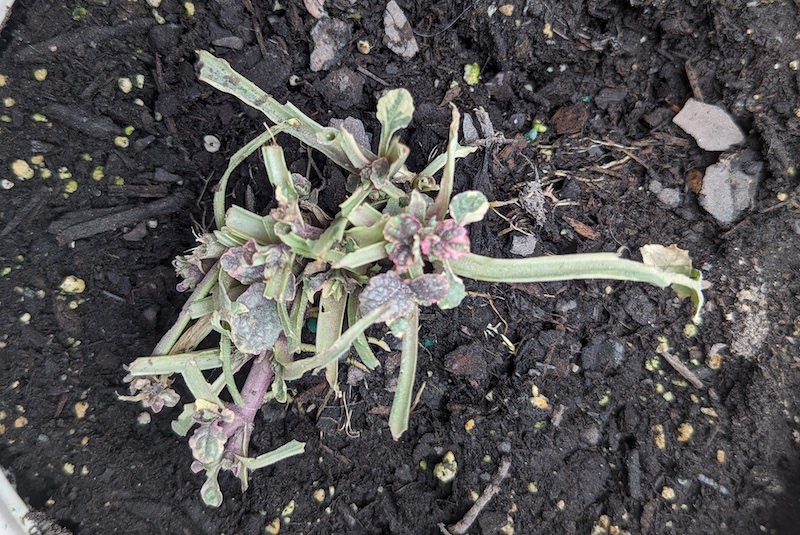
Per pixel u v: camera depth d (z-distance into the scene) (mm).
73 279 164
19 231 158
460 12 165
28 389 158
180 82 167
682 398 165
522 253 172
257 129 174
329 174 173
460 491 164
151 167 171
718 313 165
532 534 158
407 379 140
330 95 172
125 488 160
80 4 154
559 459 165
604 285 172
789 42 156
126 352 169
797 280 159
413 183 155
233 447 147
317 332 146
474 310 175
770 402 157
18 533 149
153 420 169
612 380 169
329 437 173
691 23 161
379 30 167
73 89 158
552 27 165
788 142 159
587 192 172
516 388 170
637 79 170
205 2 161
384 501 165
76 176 163
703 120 165
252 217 142
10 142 154
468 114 174
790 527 150
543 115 176
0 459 154
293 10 164
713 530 154
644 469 161
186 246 176
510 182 175
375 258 134
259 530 162
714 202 165
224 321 147
